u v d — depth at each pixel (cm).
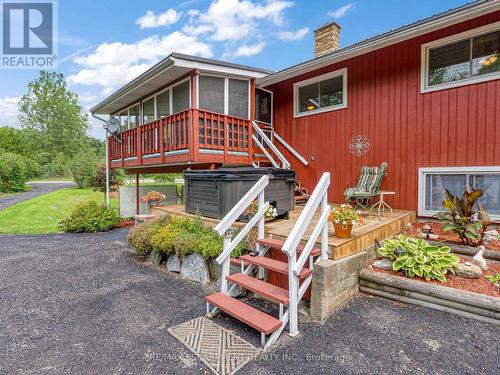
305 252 292
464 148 496
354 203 617
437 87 523
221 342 267
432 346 254
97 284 417
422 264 341
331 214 365
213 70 662
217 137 667
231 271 400
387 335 272
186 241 434
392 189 586
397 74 574
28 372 229
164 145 728
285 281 355
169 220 544
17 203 1409
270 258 371
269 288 305
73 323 305
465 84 493
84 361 242
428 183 543
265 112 816
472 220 416
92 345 265
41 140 3756
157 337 277
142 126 814
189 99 688
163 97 802
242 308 295
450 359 237
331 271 311
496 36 462
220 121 677
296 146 763
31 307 344
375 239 401
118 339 274
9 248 635
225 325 298
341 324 293
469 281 329
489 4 413
